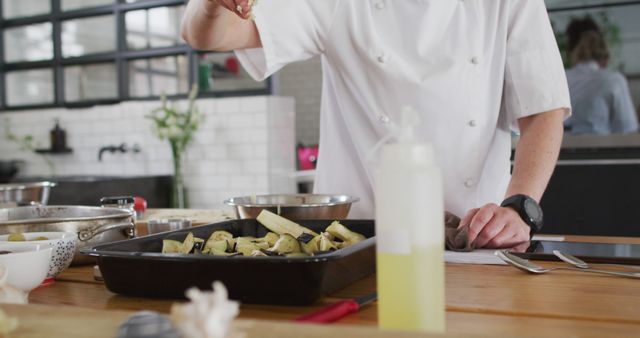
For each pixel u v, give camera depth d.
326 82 1.64
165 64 4.49
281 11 1.48
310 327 0.51
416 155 0.53
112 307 0.81
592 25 3.03
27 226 1.06
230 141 4.19
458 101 1.44
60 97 4.74
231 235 1.02
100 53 4.57
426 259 0.53
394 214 0.53
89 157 4.63
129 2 4.45
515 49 1.44
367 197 1.59
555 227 3.06
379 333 0.49
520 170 1.37
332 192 1.62
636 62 2.99
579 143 3.03
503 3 1.45
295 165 4.84
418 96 1.45
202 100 4.25
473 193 1.49
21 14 4.89
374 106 1.49
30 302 0.85
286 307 0.77
